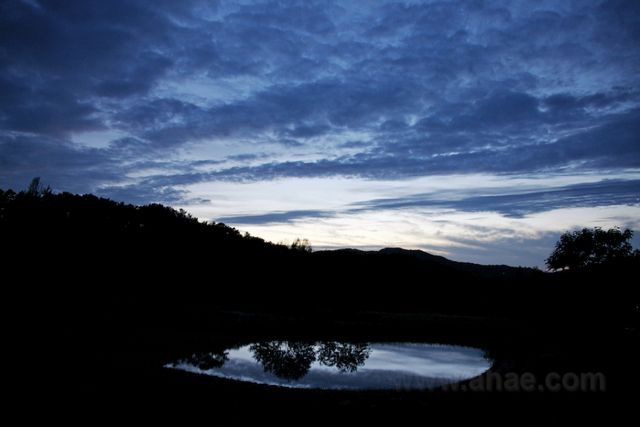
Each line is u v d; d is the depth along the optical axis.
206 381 17.72
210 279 58.75
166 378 17.62
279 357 28.95
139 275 53.03
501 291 65.00
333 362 28.33
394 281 70.81
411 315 47.28
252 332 37.53
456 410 14.49
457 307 60.41
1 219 48.28
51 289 40.66
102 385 15.90
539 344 32.00
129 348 26.30
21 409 12.86
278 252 77.81
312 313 47.62
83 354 22.05
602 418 13.80
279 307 52.03
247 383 18.11
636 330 34.44
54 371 17.33
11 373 16.45
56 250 48.19
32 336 25.36
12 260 43.16
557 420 13.67
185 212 75.50
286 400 15.45
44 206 52.91
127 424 12.42
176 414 13.53
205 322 38.91
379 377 23.78
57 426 11.86
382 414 14.02
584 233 42.91
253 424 12.99
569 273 42.38
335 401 15.43
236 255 68.19
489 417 13.87
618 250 41.00
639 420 13.64
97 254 52.00
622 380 18.33
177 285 54.38
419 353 32.53
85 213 56.97
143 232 61.81
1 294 36.19
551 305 42.53
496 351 33.00
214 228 77.06
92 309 37.25
